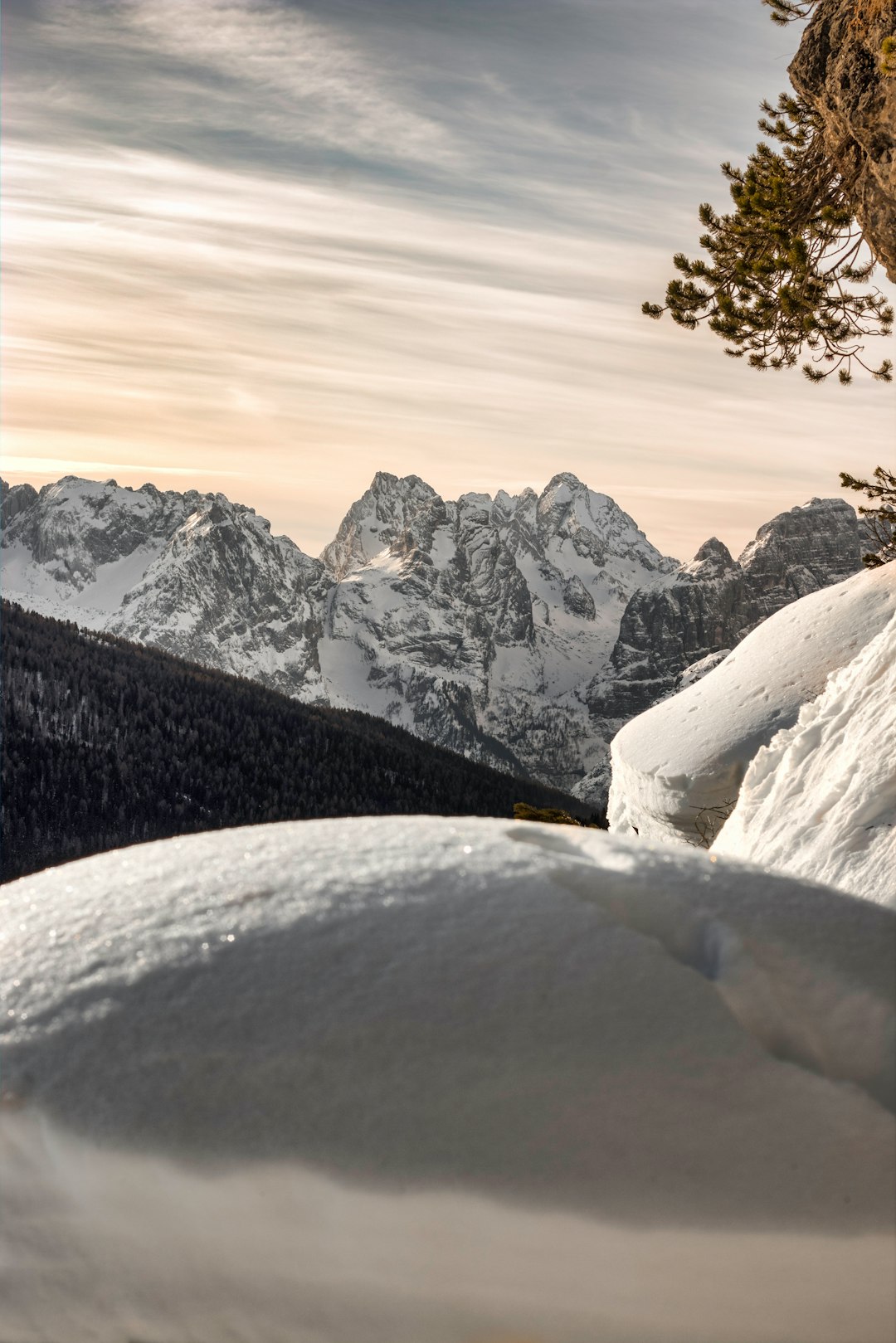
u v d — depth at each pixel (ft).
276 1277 4.44
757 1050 4.99
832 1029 5.19
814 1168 4.67
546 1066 4.80
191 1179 4.48
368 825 6.35
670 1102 4.76
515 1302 4.42
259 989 5.01
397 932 5.27
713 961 5.40
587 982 5.12
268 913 5.39
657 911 5.62
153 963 5.15
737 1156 4.66
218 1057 4.76
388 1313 4.41
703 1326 4.47
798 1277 4.49
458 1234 4.43
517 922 5.36
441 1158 4.52
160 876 5.80
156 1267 4.49
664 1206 4.50
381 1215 4.43
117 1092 4.70
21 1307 4.50
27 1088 4.75
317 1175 4.46
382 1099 4.66
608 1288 4.44
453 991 5.01
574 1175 4.53
